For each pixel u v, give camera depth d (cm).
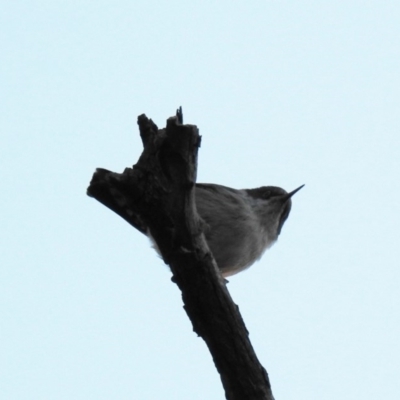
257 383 1016
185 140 949
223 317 1016
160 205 978
